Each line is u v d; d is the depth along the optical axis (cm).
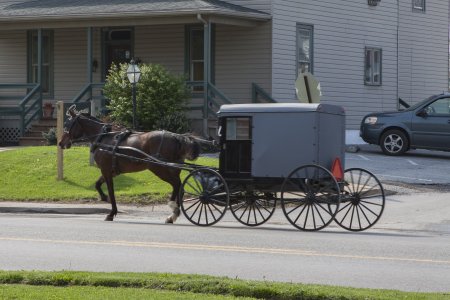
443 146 3616
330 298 1155
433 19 5119
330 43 4341
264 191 2130
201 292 1205
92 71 4144
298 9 4147
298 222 2325
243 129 2122
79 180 2928
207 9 3716
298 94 2658
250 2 4059
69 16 3972
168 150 2253
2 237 1877
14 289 1205
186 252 1664
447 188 2939
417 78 4997
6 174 2986
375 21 4644
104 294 1167
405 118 3688
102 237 1884
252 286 1205
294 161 2092
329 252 1680
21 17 4066
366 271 1464
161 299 1134
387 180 3045
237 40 4084
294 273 1440
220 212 2228
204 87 3838
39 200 2745
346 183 2109
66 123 2362
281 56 4059
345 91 4444
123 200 2692
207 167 2202
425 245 1808
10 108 4075
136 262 1544
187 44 4184
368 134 3766
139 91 3641
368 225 2170
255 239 1873
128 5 3972
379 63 4688
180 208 2258
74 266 1499
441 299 1144
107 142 2314
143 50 4284
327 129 2117
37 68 4494
